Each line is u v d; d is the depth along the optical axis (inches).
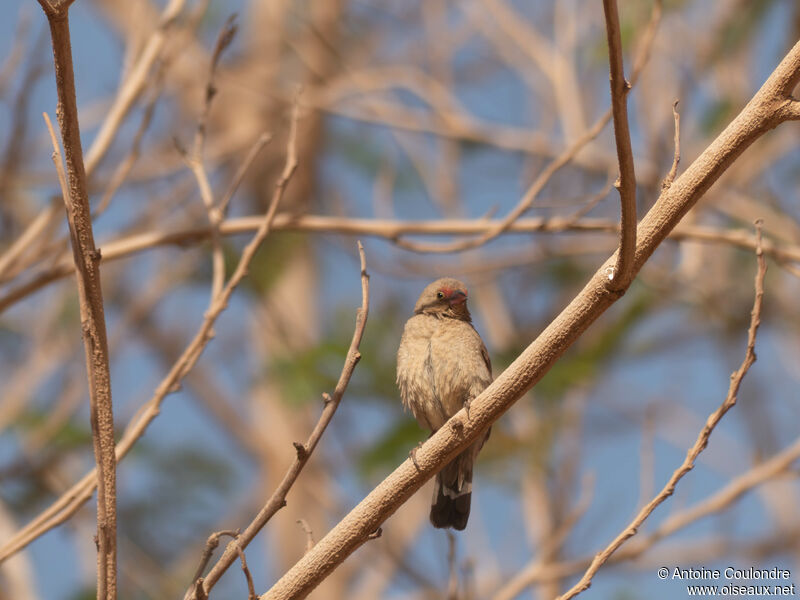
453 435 217.9
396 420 432.1
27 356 553.3
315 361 456.1
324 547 220.1
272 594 218.7
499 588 479.2
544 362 214.5
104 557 210.8
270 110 693.9
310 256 682.8
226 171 689.0
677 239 388.8
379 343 476.1
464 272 524.4
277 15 716.0
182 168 561.3
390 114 605.0
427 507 566.9
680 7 504.7
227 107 693.3
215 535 220.2
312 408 518.0
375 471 420.8
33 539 246.8
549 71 616.4
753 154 590.6
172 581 537.3
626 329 483.5
